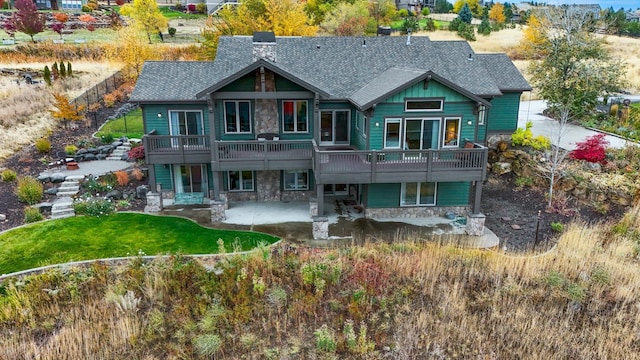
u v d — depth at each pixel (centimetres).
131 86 3538
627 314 1198
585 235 1560
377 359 1053
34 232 1641
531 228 1734
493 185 2134
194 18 7050
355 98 1845
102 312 1172
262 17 4034
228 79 1680
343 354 1070
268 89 1795
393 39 2303
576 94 2662
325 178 1648
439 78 1647
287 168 1803
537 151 2181
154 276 1282
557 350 1084
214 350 1050
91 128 2791
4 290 1256
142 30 5066
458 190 1852
